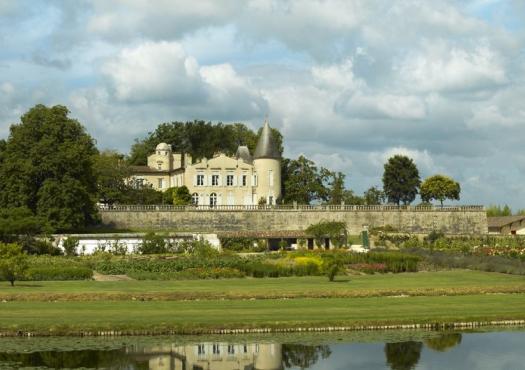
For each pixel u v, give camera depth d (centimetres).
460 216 17088
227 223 16188
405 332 6028
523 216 19375
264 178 18650
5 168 13938
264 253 12525
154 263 10044
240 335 5847
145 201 17988
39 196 13812
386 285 8481
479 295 7756
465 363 5188
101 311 6406
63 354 5241
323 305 6869
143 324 5862
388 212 16750
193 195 18500
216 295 7312
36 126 14538
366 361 5222
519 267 10400
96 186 15925
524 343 5725
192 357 5262
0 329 5694
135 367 4997
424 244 14675
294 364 5150
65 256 11856
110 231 15325
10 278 8194
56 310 6444
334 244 15062
